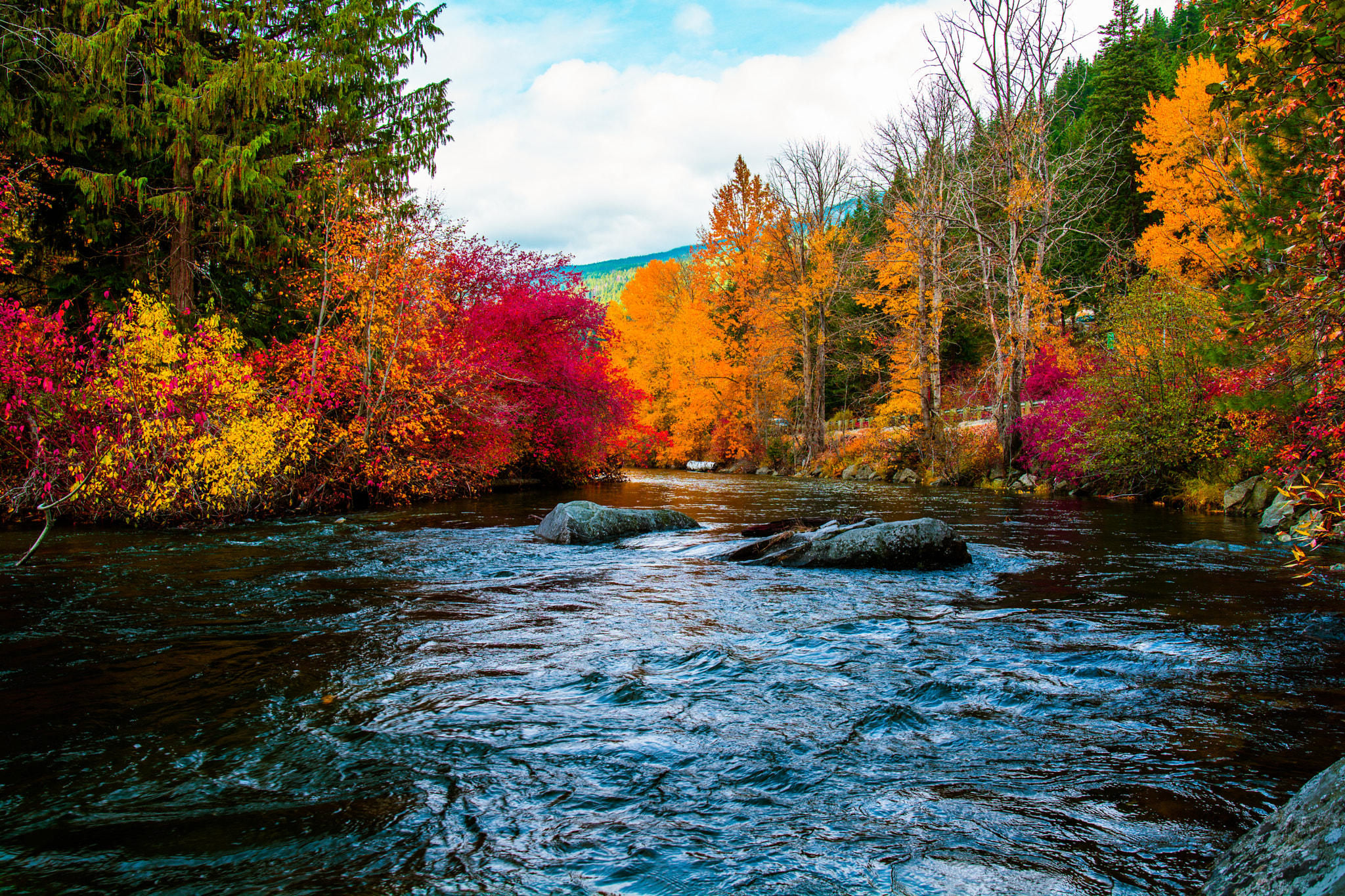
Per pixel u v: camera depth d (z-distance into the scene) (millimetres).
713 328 38031
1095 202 23312
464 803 3020
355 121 17219
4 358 9773
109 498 10625
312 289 15477
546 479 23250
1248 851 2297
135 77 14188
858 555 8766
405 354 14703
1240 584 7641
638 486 23812
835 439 33500
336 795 3076
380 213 14656
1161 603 6840
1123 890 2383
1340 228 5441
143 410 10617
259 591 6977
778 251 35688
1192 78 20516
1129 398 16062
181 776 3234
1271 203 7070
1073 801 3053
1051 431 18844
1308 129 6227
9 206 12227
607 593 7289
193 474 10844
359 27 16562
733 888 2416
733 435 38625
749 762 3439
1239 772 3344
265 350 15320
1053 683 4605
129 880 2436
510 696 4309
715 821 2891
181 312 14312
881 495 19875
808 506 16609
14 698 4168
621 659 5051
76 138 13273
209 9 14328
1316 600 6906
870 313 36281
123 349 10719
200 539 9953
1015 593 7316
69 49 12227
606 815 2930
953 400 32312
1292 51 5773
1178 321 15477
